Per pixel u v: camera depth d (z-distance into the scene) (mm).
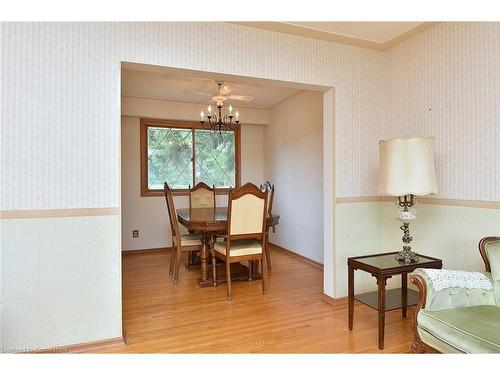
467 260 2424
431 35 2695
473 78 2389
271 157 5680
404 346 2141
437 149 2662
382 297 2104
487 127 2297
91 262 2154
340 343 2193
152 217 5199
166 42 2334
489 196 2287
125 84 4211
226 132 5734
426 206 2754
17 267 1992
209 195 4930
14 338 1988
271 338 2271
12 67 1966
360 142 3062
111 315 2197
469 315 1625
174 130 5391
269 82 2768
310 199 4480
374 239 3133
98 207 2166
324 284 3059
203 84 4227
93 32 2150
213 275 3480
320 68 2873
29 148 2004
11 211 1971
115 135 2211
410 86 2900
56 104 2064
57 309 2074
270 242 5656
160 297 3105
